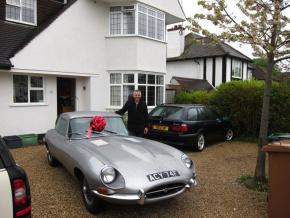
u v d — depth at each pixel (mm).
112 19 13977
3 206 2525
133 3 13570
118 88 13945
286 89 11531
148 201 4008
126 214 4441
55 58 11625
